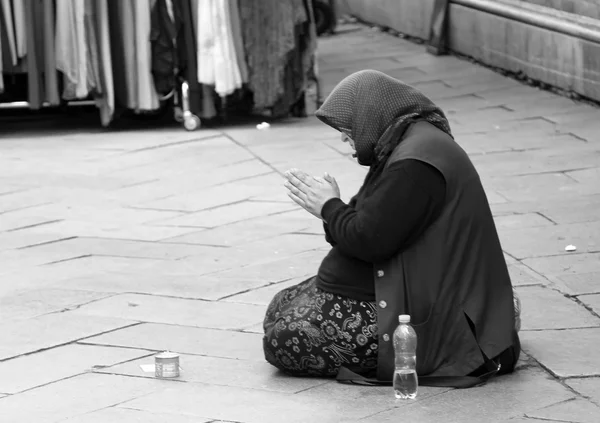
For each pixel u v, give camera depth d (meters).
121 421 7.20
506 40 22.03
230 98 18.73
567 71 19.53
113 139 17.59
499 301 7.64
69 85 17.39
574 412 7.13
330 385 7.73
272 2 17.61
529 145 16.12
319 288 7.81
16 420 7.27
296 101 18.67
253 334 9.02
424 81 22.22
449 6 24.98
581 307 9.37
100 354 8.60
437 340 7.54
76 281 10.63
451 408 7.21
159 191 14.30
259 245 11.76
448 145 7.47
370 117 7.50
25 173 15.38
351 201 7.88
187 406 7.42
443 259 7.45
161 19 17.36
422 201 7.31
